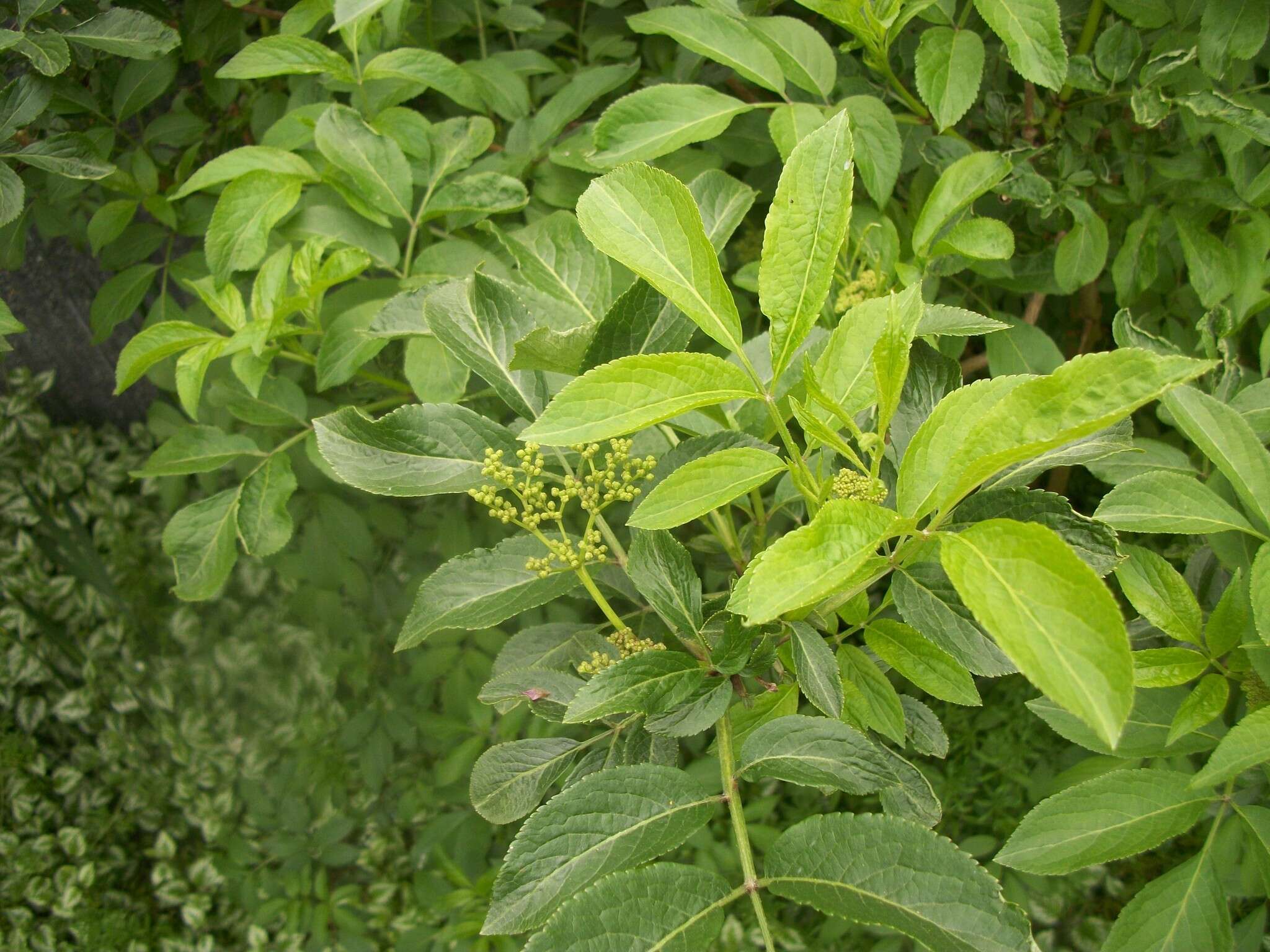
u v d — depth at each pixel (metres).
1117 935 1.51
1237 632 1.48
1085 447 1.28
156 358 2.13
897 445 1.43
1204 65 2.02
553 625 1.67
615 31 2.90
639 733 1.42
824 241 1.12
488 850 4.13
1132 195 2.28
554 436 1.05
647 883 1.15
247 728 4.62
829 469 1.48
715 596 1.49
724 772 1.30
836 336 1.31
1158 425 2.71
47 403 4.64
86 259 3.64
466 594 1.45
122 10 2.20
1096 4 2.26
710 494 1.18
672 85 2.01
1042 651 0.80
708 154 2.41
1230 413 1.52
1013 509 1.18
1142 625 1.76
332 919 4.34
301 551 3.23
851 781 1.22
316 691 4.55
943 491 0.98
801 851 1.17
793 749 1.25
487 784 1.43
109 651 4.63
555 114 2.45
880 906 1.10
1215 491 1.74
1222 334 1.85
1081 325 2.86
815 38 2.07
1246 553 1.62
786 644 1.39
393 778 4.48
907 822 1.13
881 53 1.99
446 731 3.71
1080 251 2.17
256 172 2.13
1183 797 1.51
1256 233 2.13
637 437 1.63
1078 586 0.81
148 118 3.01
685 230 1.14
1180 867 1.53
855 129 1.98
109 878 4.50
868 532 0.98
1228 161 2.10
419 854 4.07
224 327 2.81
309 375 2.89
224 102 2.78
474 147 2.28
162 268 2.92
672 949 1.13
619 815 1.22
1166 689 1.62
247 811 4.63
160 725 4.61
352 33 2.20
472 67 2.52
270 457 2.35
